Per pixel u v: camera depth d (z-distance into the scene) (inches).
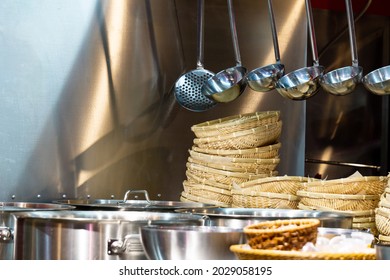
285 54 164.9
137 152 151.9
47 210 103.4
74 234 86.4
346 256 63.0
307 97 126.0
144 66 153.3
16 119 145.5
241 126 134.3
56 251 87.0
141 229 76.0
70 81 148.5
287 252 62.6
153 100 153.6
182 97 145.6
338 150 197.2
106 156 149.8
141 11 153.8
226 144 135.0
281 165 163.5
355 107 198.8
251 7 162.4
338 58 196.5
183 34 156.3
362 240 71.8
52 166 146.6
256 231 65.3
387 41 201.8
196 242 71.9
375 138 200.2
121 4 152.5
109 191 149.7
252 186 129.4
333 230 82.9
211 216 97.8
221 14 160.1
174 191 154.0
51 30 148.2
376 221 110.8
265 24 163.2
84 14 150.1
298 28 165.9
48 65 147.6
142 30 153.6
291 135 164.1
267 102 162.1
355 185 119.8
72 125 148.0
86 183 148.3
